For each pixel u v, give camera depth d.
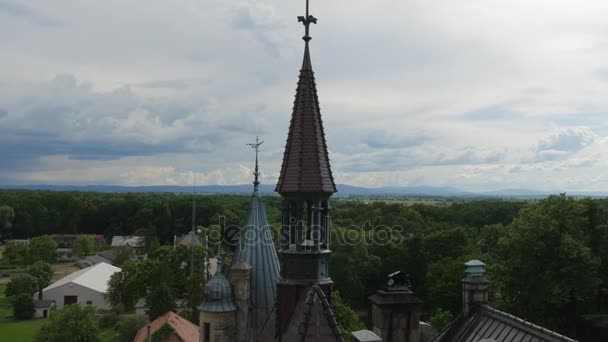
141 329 74.06
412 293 21.73
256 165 35.53
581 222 68.19
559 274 63.47
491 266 71.00
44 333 77.25
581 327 65.88
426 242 112.25
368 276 111.31
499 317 19.84
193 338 63.25
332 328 20.55
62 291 128.38
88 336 78.38
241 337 29.94
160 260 110.81
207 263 66.06
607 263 69.75
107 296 124.62
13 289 131.38
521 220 69.12
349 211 161.50
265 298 32.22
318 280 25.39
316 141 25.94
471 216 173.00
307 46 26.80
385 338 21.12
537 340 17.64
